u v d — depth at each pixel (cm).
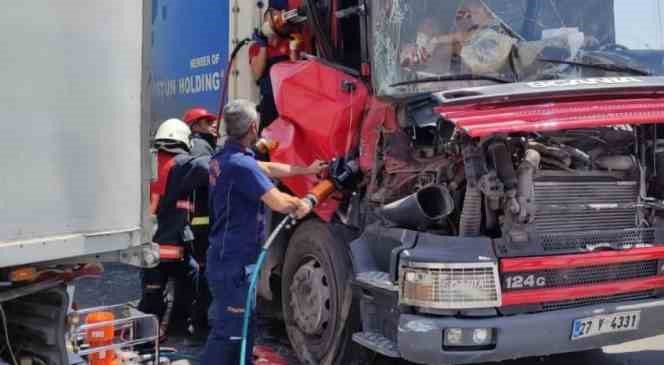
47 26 281
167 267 599
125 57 311
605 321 423
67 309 322
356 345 483
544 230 427
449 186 438
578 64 495
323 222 508
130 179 314
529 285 413
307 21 552
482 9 489
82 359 335
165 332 601
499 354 402
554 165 436
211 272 439
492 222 427
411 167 461
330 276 491
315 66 517
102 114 302
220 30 670
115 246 308
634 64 513
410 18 473
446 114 402
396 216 440
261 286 577
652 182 471
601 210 445
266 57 591
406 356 404
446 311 400
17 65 272
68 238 288
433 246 414
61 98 287
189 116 643
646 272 448
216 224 441
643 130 464
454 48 479
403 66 467
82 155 295
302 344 526
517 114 401
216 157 443
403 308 414
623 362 539
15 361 324
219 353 436
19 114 273
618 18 520
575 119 397
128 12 312
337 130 493
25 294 306
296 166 493
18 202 273
